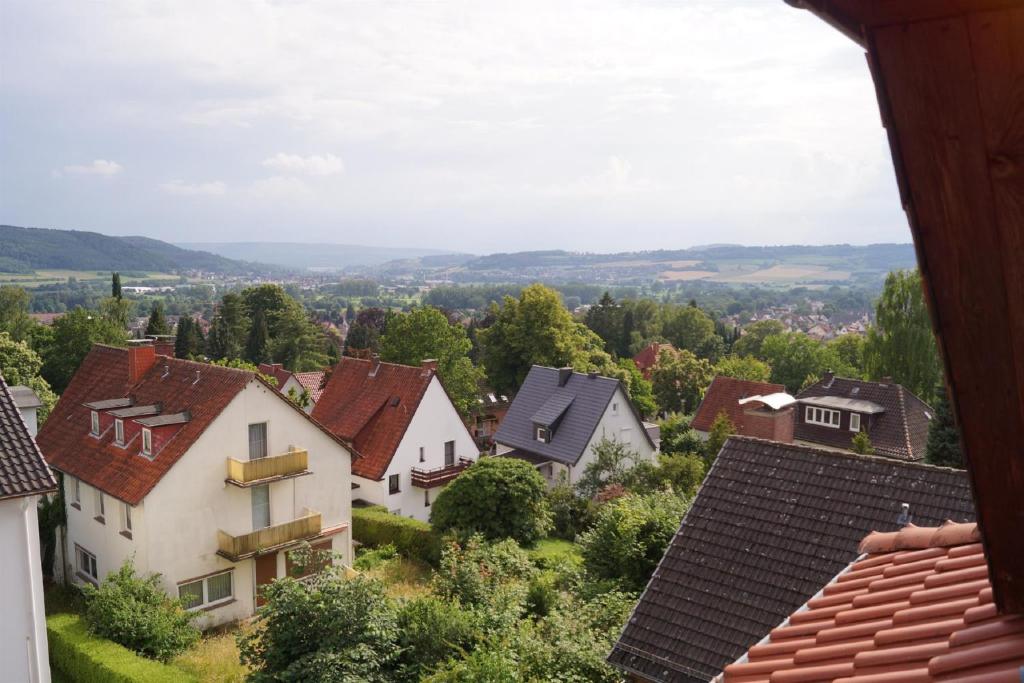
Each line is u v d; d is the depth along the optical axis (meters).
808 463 13.54
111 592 21.94
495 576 22.88
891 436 41.25
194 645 22.84
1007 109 2.81
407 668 17.62
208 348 87.31
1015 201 2.89
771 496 13.23
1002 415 3.26
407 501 37.56
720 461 14.22
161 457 25.17
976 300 3.06
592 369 63.41
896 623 5.23
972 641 4.37
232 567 26.14
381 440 37.69
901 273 50.75
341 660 17.03
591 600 19.48
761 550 12.41
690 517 13.41
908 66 2.89
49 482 15.34
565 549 30.64
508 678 14.65
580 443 40.69
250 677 17.52
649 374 75.44
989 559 4.05
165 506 24.62
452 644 17.14
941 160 2.94
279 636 18.08
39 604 15.57
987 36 2.77
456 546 25.25
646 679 11.49
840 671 4.95
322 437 28.55
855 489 12.83
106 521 26.17
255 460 25.75
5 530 15.06
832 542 12.12
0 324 66.56
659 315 112.56
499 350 63.31
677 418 53.00
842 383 45.53
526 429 43.66
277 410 27.23
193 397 27.27
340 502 29.33
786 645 5.77
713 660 11.12
